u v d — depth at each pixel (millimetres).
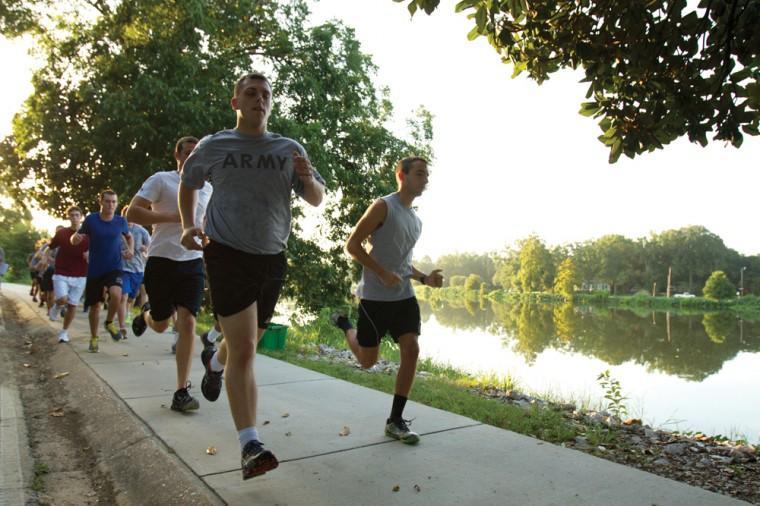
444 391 5594
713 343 34406
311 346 9695
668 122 4043
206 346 4531
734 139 3910
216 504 2684
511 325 44656
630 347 29500
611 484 3043
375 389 5578
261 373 5957
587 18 4074
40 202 16359
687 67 3916
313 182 3057
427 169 3902
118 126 13508
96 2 15602
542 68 4543
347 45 17484
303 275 17359
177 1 14070
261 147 3070
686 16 3779
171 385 5113
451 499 2814
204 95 14008
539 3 4051
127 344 7625
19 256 45844
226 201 2998
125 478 3195
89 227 6961
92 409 4441
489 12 4191
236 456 3330
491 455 3467
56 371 6070
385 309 3869
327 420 4160
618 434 4598
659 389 13984
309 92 16516
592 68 4031
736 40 3695
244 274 2961
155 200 4469
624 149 4195
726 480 3422
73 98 15289
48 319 10031
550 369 15188
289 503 2721
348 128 18266
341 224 19047
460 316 58656
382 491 2893
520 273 131125
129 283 8570
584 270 133125
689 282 131500
